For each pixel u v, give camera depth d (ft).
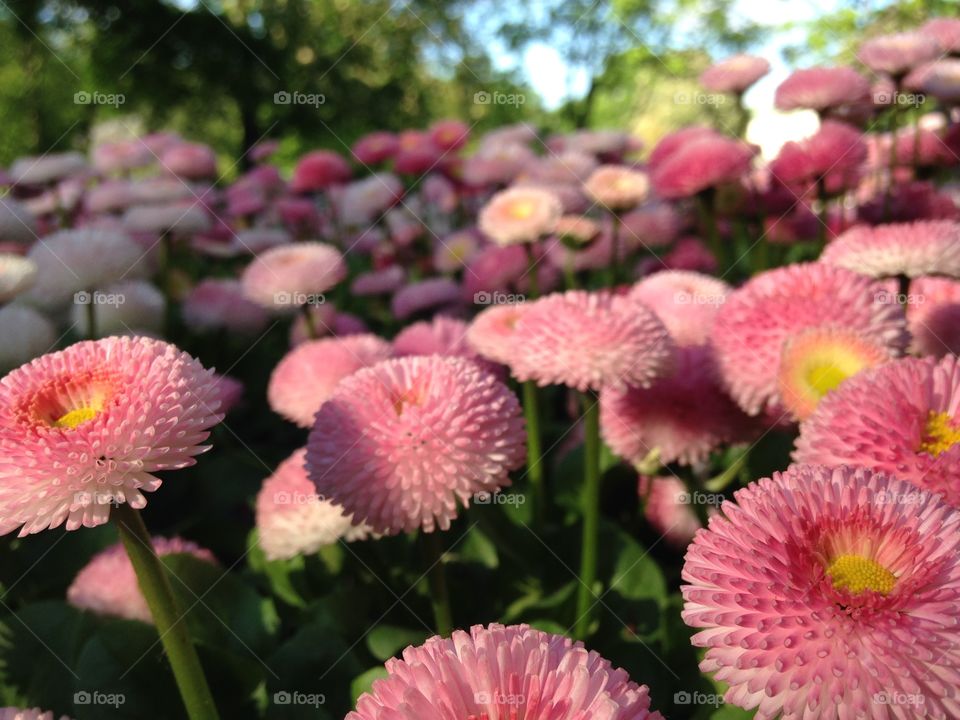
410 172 1.63
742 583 0.41
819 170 1.03
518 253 1.22
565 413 1.19
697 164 1.08
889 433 0.51
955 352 0.79
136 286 1.15
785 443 0.80
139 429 0.47
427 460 0.57
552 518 0.91
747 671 0.40
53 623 0.67
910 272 0.78
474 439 0.58
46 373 0.52
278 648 0.68
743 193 1.13
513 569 0.78
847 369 0.64
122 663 0.62
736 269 1.39
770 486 0.46
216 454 1.09
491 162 1.47
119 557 0.70
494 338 0.83
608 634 0.72
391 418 0.58
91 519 0.45
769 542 0.42
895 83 1.06
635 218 1.32
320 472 0.59
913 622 0.39
